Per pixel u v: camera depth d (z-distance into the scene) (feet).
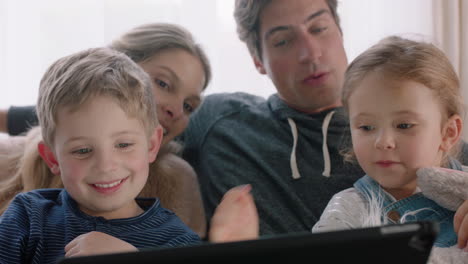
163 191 4.30
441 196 3.07
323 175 4.25
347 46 6.20
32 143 4.10
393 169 3.19
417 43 3.51
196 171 4.72
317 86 4.45
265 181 4.34
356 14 6.27
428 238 1.55
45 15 6.00
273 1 4.50
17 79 6.01
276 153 4.43
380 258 1.57
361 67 3.39
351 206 3.33
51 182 4.00
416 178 3.23
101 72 3.25
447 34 6.15
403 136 3.16
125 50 4.50
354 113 3.35
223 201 2.79
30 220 3.19
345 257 1.55
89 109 3.09
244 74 6.16
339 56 4.51
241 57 6.15
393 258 1.58
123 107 3.16
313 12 4.45
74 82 3.17
